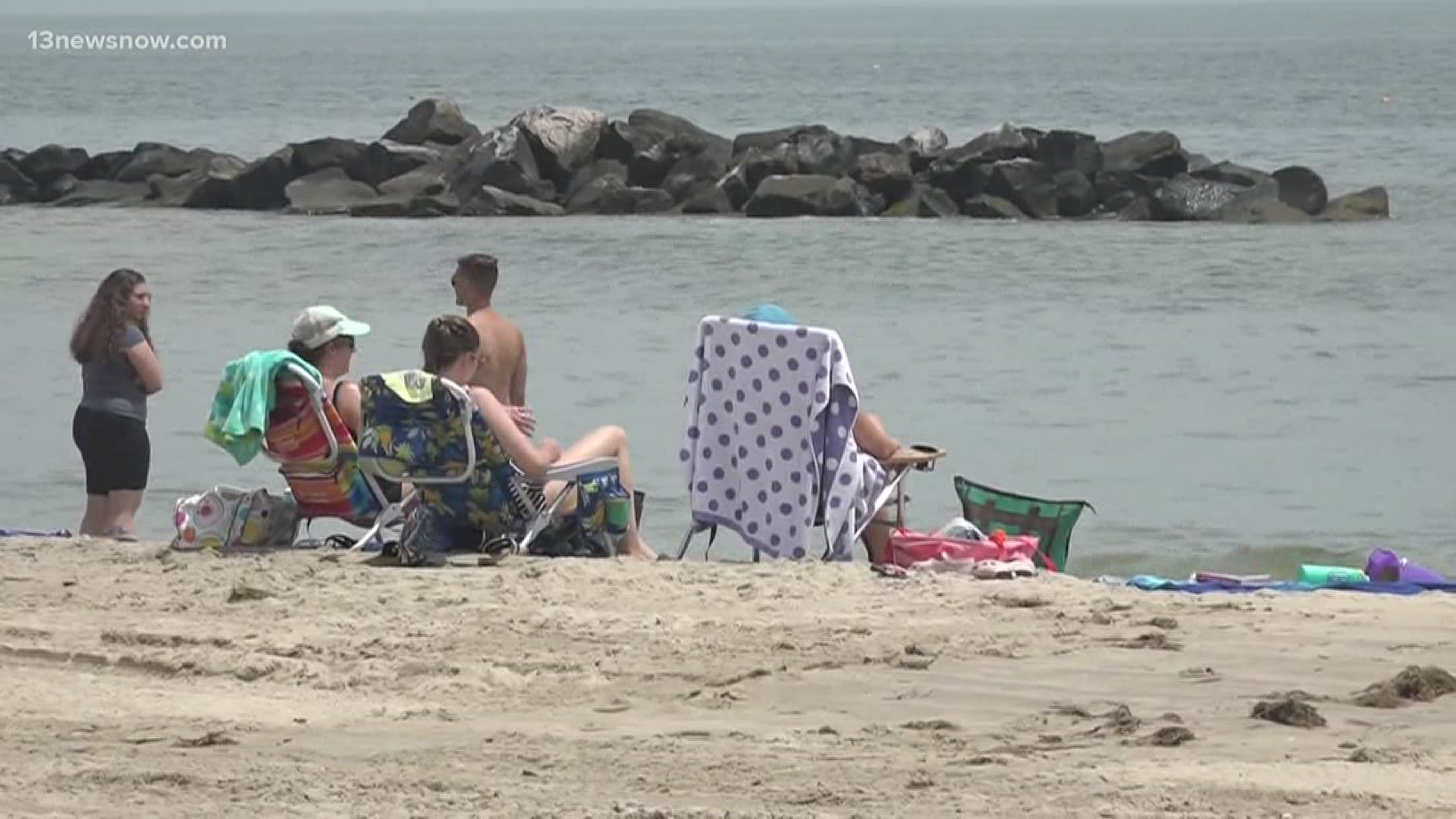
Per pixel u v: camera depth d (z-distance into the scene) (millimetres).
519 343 26219
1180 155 90125
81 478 35656
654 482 34719
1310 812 13742
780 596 21750
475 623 20344
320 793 14352
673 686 17984
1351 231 79250
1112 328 52688
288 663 18625
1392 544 30484
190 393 43000
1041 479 34906
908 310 56938
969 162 90500
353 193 93625
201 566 23203
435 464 23516
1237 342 50000
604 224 85438
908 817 13719
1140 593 22234
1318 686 17703
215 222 87750
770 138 96500
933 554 23875
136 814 13867
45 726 16562
